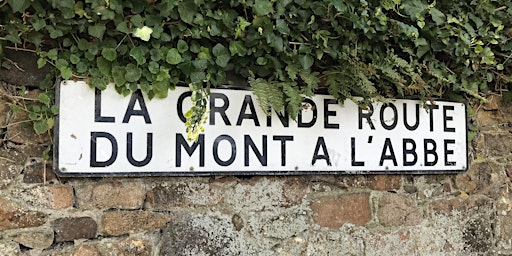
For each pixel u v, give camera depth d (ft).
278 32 6.43
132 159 6.05
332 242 7.19
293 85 6.56
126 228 6.22
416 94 7.55
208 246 6.55
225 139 6.46
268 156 6.65
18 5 5.35
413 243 7.70
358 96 7.12
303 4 6.53
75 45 5.85
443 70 7.64
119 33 5.95
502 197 8.37
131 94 6.07
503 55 8.10
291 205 7.01
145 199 6.32
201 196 6.57
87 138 5.87
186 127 6.07
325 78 6.94
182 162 6.26
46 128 5.74
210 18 6.22
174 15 6.05
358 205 7.38
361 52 7.02
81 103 5.86
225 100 6.48
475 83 7.98
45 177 5.90
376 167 7.23
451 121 7.82
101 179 6.15
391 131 7.36
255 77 6.64
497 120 8.43
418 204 7.78
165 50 6.09
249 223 6.77
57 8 5.58
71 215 6.00
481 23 7.82
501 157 8.43
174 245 6.40
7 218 5.73
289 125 6.79
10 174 5.78
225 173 6.44
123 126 6.02
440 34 7.46
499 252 8.29
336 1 6.47
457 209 8.04
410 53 7.27
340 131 7.05
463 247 8.03
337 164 7.01
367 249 7.39
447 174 8.02
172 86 6.23
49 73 5.90
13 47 5.77
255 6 6.14
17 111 5.74
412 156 7.48
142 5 5.96
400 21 7.29
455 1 7.72
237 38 6.37
